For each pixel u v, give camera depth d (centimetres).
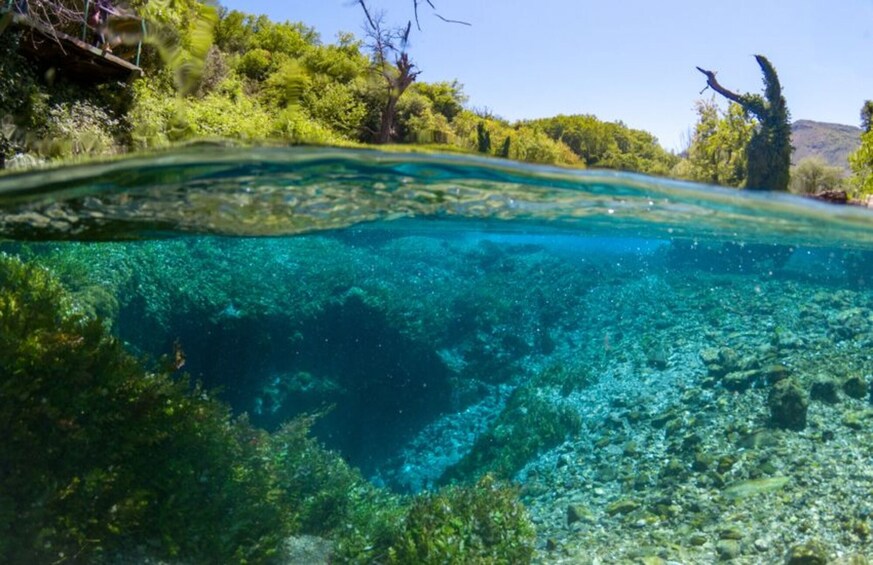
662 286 2225
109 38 1475
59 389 626
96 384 655
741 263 2273
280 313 1817
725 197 781
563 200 869
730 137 2848
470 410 1878
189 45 1553
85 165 515
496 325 2084
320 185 676
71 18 1383
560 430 1530
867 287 2022
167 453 693
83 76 1448
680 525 1042
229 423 807
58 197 584
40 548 566
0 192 550
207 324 1711
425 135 1862
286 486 846
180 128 1616
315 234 1044
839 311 1825
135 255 1628
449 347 2019
